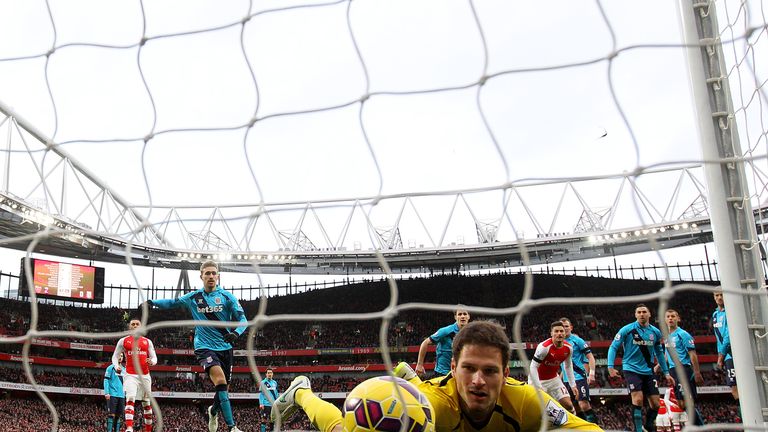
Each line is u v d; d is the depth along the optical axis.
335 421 3.35
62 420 36.25
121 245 38.06
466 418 3.27
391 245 41.62
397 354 42.12
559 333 9.40
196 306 7.88
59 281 38.75
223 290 8.00
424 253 43.81
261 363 43.78
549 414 3.22
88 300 39.81
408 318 44.53
